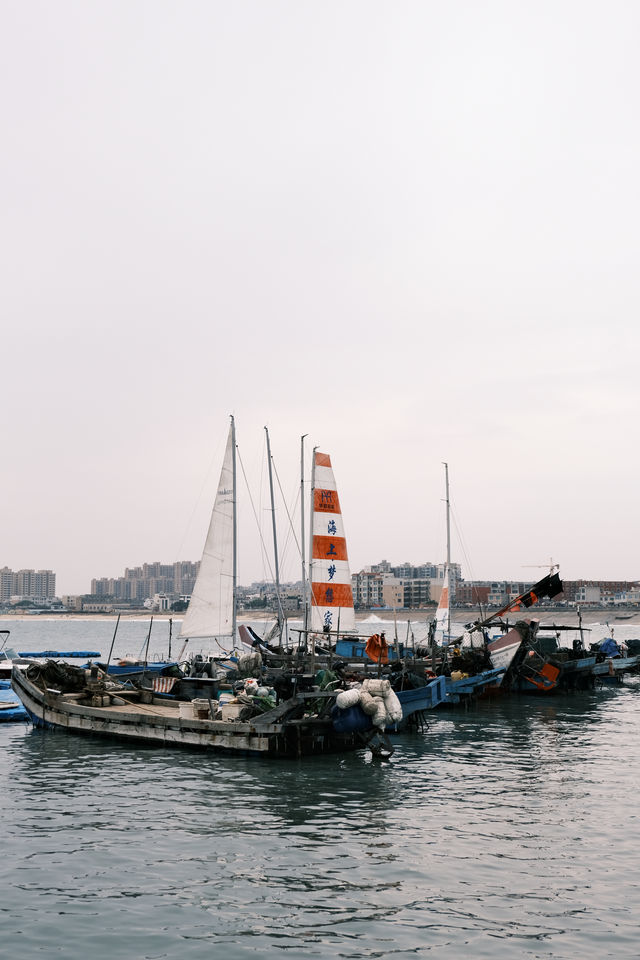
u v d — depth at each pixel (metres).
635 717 40.84
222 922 13.95
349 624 51.81
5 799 22.16
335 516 51.91
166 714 31.44
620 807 21.59
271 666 42.91
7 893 15.12
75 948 12.94
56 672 34.16
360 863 16.88
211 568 50.31
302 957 12.72
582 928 13.77
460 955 12.80
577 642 59.38
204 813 20.77
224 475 50.97
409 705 34.16
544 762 28.19
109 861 16.91
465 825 19.75
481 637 50.72
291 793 23.02
